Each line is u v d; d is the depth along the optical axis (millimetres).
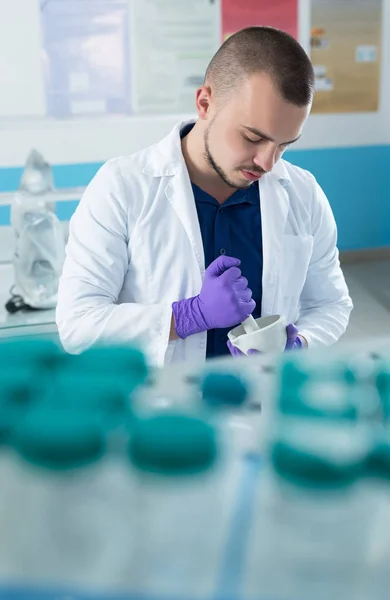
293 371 583
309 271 1525
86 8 3729
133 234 1354
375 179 4559
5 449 471
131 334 1261
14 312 2156
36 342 598
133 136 3992
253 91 1123
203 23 3951
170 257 1359
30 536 425
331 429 490
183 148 1394
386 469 458
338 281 1542
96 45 3801
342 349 667
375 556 416
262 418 522
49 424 467
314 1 4121
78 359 579
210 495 447
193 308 1245
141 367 577
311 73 1144
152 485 447
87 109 3875
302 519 436
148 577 402
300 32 4145
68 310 1312
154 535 426
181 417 485
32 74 3732
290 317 1471
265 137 1151
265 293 1396
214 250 1381
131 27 3832
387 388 555
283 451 459
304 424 499
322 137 4363
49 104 3805
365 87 4363
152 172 1365
